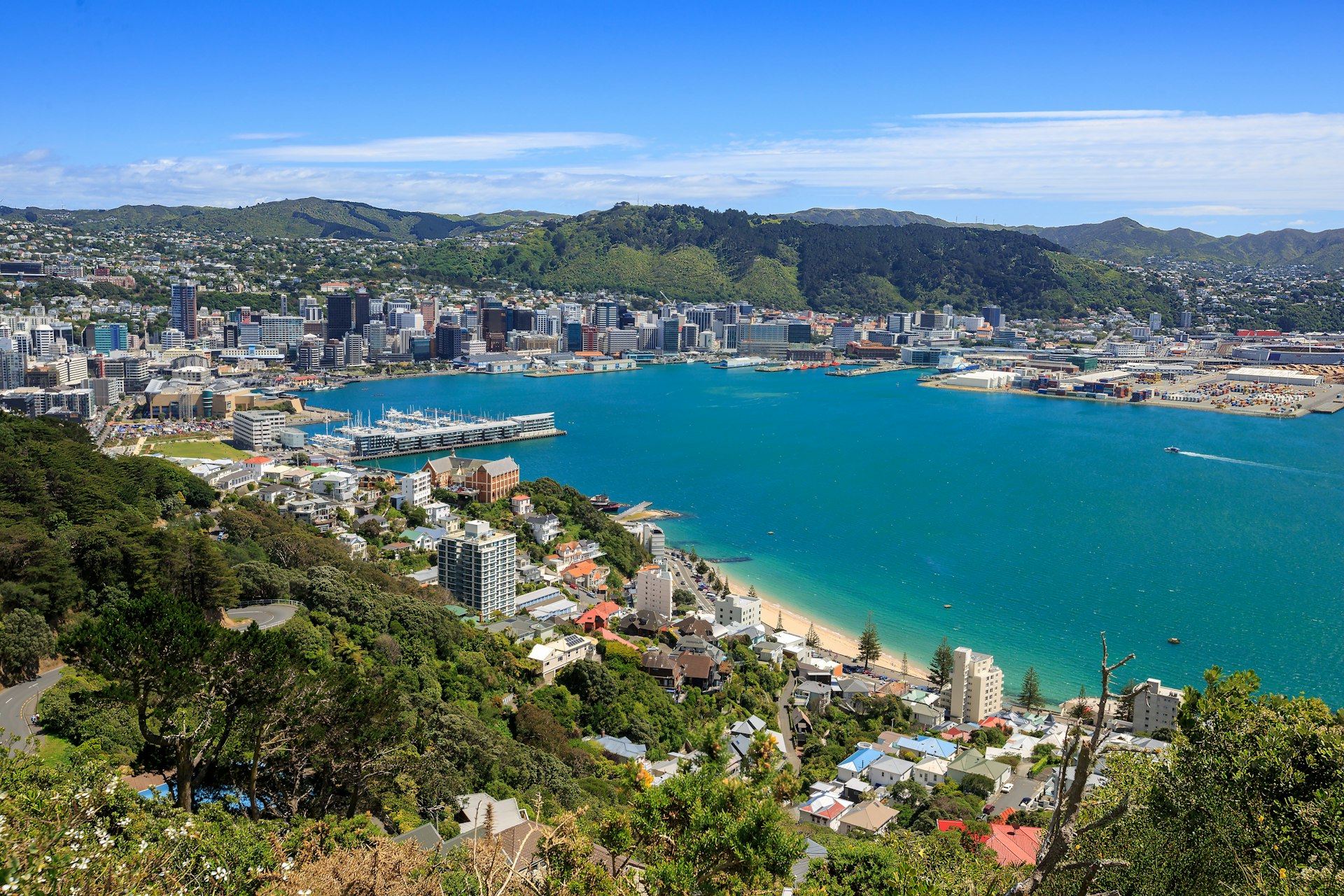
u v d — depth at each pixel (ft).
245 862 188.03
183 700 227.40
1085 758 90.79
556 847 174.50
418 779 306.55
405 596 562.66
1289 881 133.49
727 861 167.12
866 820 389.60
